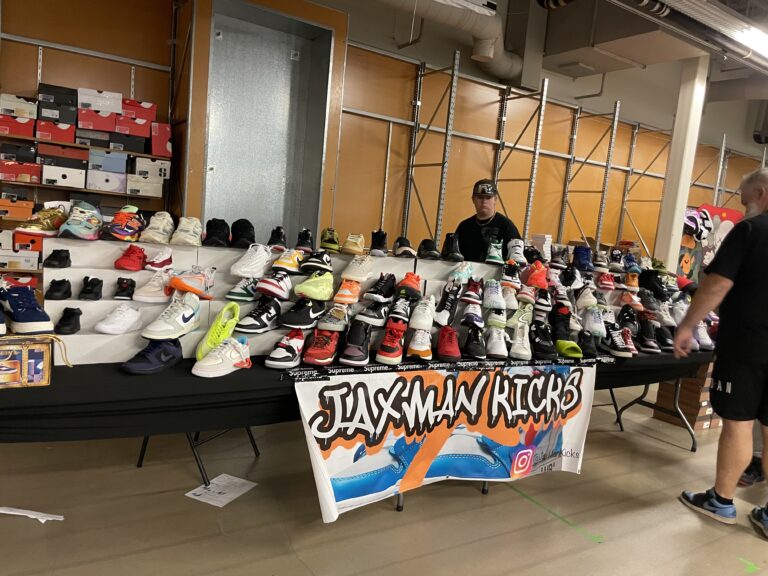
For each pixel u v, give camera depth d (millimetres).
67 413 1533
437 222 4820
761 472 2799
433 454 2168
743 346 2221
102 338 1782
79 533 1805
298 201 4758
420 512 2180
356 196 5000
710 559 2055
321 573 1719
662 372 3018
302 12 4121
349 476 1957
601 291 2994
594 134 6547
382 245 2408
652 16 3979
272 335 2062
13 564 1610
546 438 2461
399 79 5031
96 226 1914
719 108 8312
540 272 2621
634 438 3340
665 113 7574
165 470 2326
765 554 2135
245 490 2211
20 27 3586
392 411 2035
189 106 3689
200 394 1694
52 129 3488
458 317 2471
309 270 2121
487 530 2088
